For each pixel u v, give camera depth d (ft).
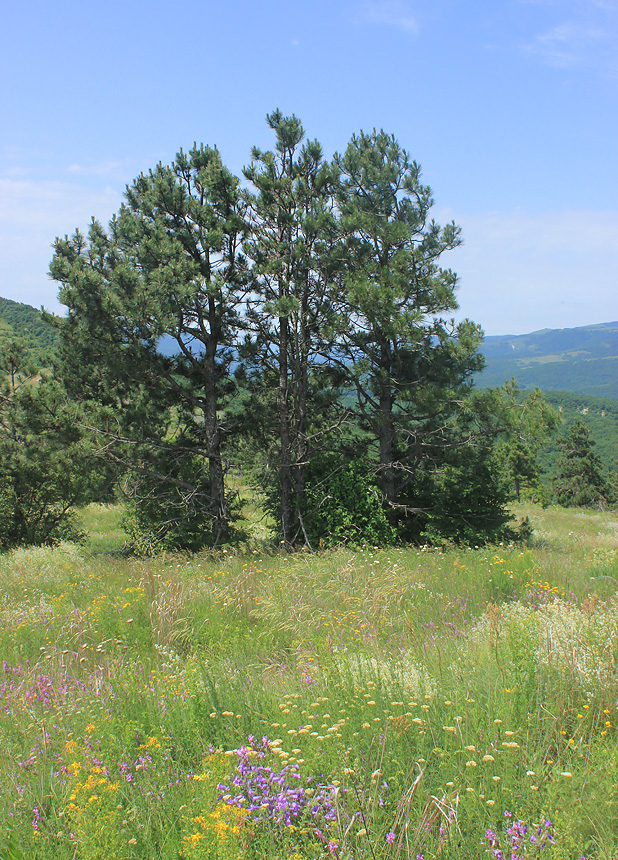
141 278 55.62
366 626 24.54
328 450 64.28
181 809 11.02
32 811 11.76
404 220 63.00
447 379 61.46
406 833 9.71
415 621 25.30
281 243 58.80
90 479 73.97
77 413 60.85
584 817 10.08
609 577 31.27
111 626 26.32
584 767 11.57
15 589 36.78
